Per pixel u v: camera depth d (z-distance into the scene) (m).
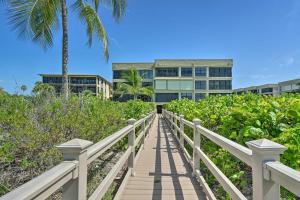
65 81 8.09
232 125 3.04
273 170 1.44
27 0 7.47
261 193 1.58
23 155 3.32
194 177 4.44
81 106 5.11
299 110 2.54
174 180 4.30
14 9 7.38
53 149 3.27
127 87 33.09
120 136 3.39
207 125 4.57
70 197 1.69
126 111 8.36
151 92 36.56
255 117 2.71
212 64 45.31
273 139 2.30
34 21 7.75
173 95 45.12
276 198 1.53
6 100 4.10
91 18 9.10
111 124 5.46
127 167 4.65
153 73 45.81
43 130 3.51
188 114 6.66
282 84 32.44
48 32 8.20
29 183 1.20
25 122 3.44
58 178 1.40
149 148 7.24
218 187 3.58
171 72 45.56
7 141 3.21
